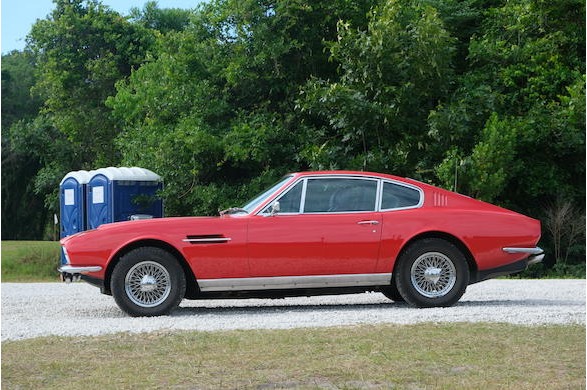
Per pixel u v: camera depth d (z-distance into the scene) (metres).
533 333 7.99
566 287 14.29
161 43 28.09
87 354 7.24
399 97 23.00
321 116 25.72
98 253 9.69
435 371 6.47
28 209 45.22
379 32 22.94
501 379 6.20
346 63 23.58
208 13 27.33
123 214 17.58
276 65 25.38
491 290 13.62
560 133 24.33
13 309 11.31
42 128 38.38
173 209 25.66
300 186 10.09
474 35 25.89
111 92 35.59
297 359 6.91
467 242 10.11
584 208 26.28
